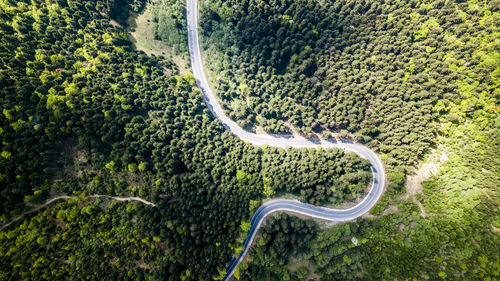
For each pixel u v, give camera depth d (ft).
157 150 219.82
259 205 254.47
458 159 236.63
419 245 233.96
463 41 250.16
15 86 193.77
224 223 230.48
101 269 188.75
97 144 202.08
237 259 244.83
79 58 229.04
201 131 251.60
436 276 219.82
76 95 208.74
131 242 201.67
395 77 263.70
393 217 244.83
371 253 244.42
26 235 178.09
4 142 176.24
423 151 247.91
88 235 193.57
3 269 169.99
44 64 213.87
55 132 191.11
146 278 200.64
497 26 236.63
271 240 248.93
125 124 217.97
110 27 252.21
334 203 253.03
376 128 258.37
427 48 262.26
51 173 191.72
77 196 198.18
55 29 227.40
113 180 205.67
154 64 262.26
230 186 236.63
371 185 255.50
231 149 258.78
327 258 248.93
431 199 238.68
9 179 174.50
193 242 220.64
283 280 250.98
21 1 228.43
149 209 208.03
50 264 178.29
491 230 219.41
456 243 223.71
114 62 240.73
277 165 253.85
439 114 249.55
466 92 241.55
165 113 239.71
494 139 228.22
